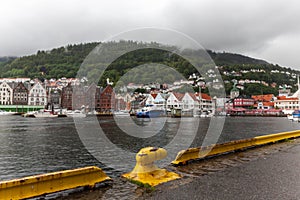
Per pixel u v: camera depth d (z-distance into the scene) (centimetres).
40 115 6594
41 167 959
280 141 1389
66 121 4638
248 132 2577
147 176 642
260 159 893
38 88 9000
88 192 551
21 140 1819
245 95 11594
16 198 468
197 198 505
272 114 9288
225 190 554
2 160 1086
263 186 580
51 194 531
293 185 587
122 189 570
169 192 544
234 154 990
